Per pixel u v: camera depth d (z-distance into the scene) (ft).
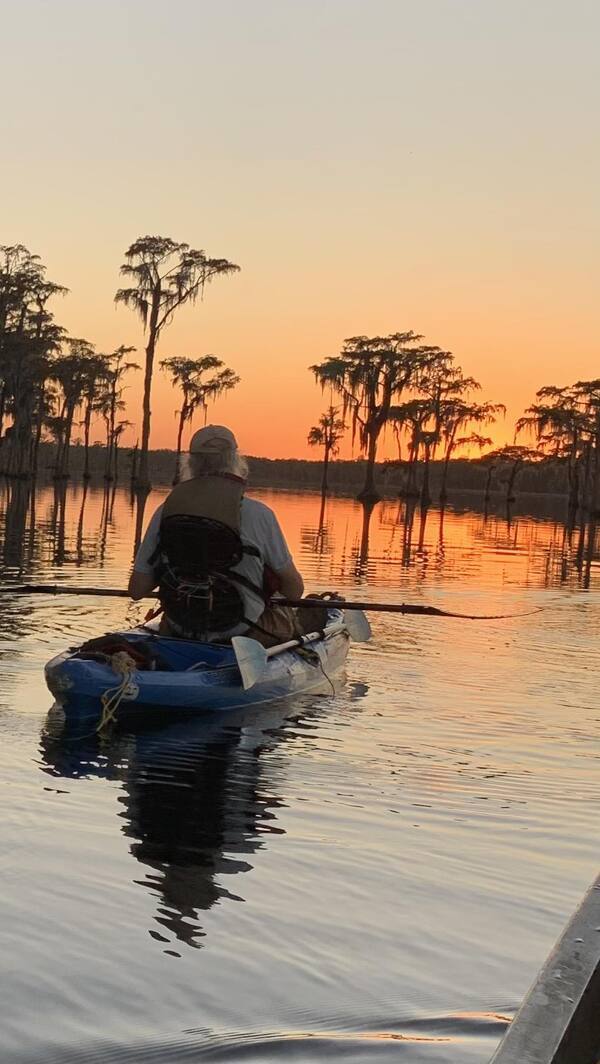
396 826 13.50
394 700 22.75
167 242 184.44
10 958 8.89
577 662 29.27
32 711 19.75
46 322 221.46
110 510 119.34
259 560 21.80
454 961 9.26
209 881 11.10
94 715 19.42
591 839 13.23
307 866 11.73
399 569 59.88
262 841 12.64
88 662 19.84
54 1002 8.14
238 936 9.62
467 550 84.17
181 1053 7.45
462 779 16.14
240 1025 7.90
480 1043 7.70
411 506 231.71
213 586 21.70
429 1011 8.23
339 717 20.79
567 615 41.45
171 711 20.20
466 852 12.50
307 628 26.21
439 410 270.67
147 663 20.92
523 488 466.70
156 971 8.79
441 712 21.57
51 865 11.32
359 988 8.63
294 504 178.40
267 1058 7.42
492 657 29.55
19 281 217.36
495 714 21.53
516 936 9.92
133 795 14.55
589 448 253.44
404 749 18.13
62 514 105.19
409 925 10.08
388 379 237.04
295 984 8.66
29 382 228.02
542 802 14.90
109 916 9.96
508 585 53.47
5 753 16.61
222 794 14.82
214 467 21.76
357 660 28.02
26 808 13.55
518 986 8.77
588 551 92.32
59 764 16.12
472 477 483.92
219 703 20.85
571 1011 4.31
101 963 8.89
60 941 9.30
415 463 293.64
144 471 188.55
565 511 274.77
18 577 44.73
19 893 10.42
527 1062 4.04
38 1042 7.52
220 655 21.91
